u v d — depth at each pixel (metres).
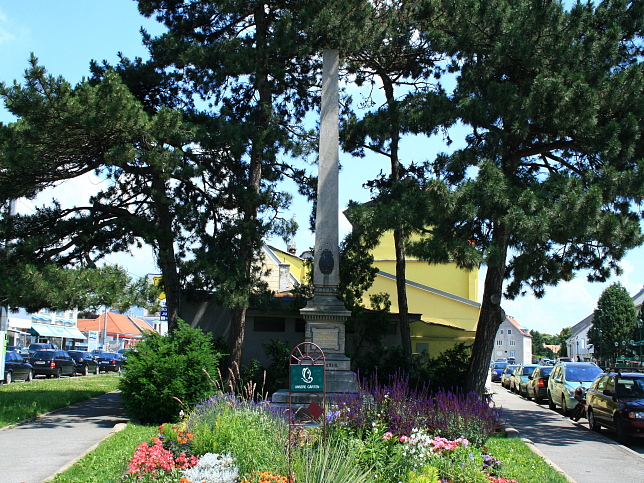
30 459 10.60
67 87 14.82
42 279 15.23
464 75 17.25
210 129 18.41
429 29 17.75
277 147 19.69
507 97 15.60
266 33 20.80
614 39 15.70
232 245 19.42
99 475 8.86
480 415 9.08
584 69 15.95
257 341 24.25
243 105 22.08
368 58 22.11
